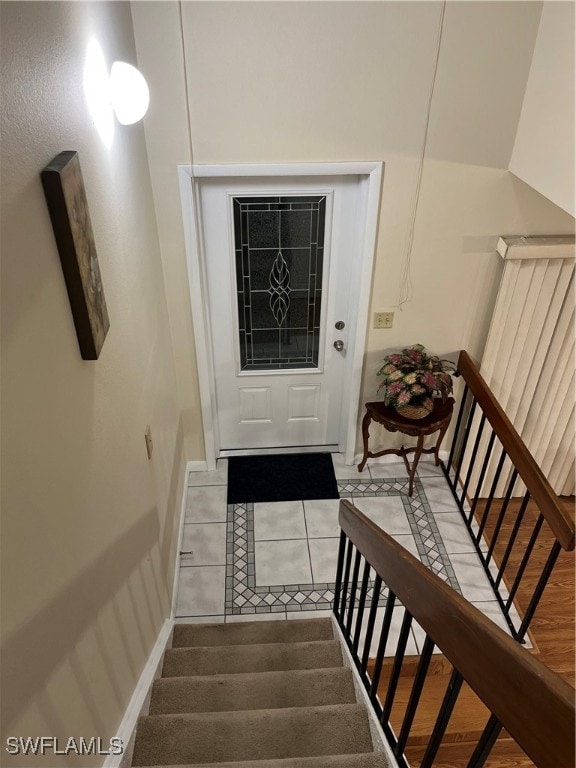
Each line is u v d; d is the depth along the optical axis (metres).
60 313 1.45
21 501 1.18
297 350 3.72
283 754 2.04
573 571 3.53
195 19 2.56
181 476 3.67
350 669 2.42
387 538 1.66
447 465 3.92
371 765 1.85
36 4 1.37
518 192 3.07
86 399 1.66
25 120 1.27
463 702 2.65
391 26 2.62
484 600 3.23
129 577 2.14
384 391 3.72
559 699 0.92
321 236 3.32
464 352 3.50
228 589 3.23
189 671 2.60
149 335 2.71
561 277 3.24
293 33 2.62
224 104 2.77
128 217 2.38
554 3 2.48
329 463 4.01
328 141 2.90
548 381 3.65
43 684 1.29
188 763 2.01
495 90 2.79
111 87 2.05
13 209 1.19
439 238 3.20
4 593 1.10
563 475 4.12
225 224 3.23
